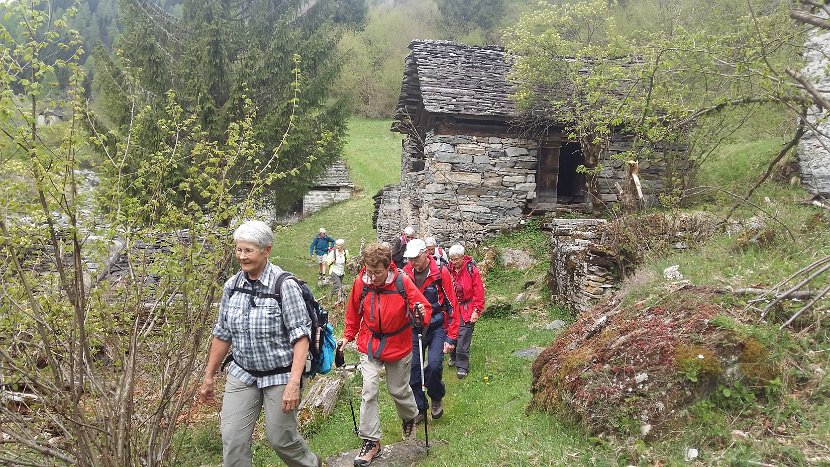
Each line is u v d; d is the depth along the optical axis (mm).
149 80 15023
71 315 3799
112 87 14406
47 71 3531
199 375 4656
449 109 12453
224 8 17922
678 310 4297
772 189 10797
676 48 7387
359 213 25578
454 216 13109
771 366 3678
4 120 3340
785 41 6664
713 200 11594
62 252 3705
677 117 8289
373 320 4496
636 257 7613
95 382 3836
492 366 6828
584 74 12602
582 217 12906
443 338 5484
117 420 3898
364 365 4598
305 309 3590
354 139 36719
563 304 8938
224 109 14922
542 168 13344
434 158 13055
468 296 6844
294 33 16953
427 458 4457
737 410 3551
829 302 4176
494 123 13141
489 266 11781
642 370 3775
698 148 12445
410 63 14445
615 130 12969
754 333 3836
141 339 4293
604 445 3592
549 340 7449
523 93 12031
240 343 3547
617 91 11773
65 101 3895
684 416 3537
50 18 3625
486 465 3803
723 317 3961
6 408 3779
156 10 17719
